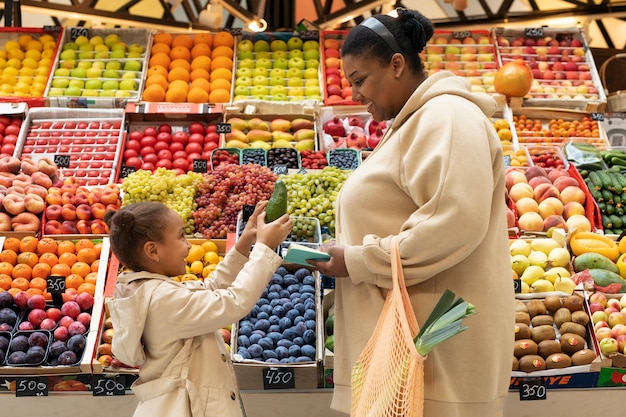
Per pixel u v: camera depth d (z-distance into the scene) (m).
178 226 2.62
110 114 5.48
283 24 7.43
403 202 2.41
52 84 5.82
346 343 2.68
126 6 7.52
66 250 4.18
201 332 2.54
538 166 5.13
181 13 7.63
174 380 2.54
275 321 3.67
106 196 4.44
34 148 5.20
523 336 3.70
